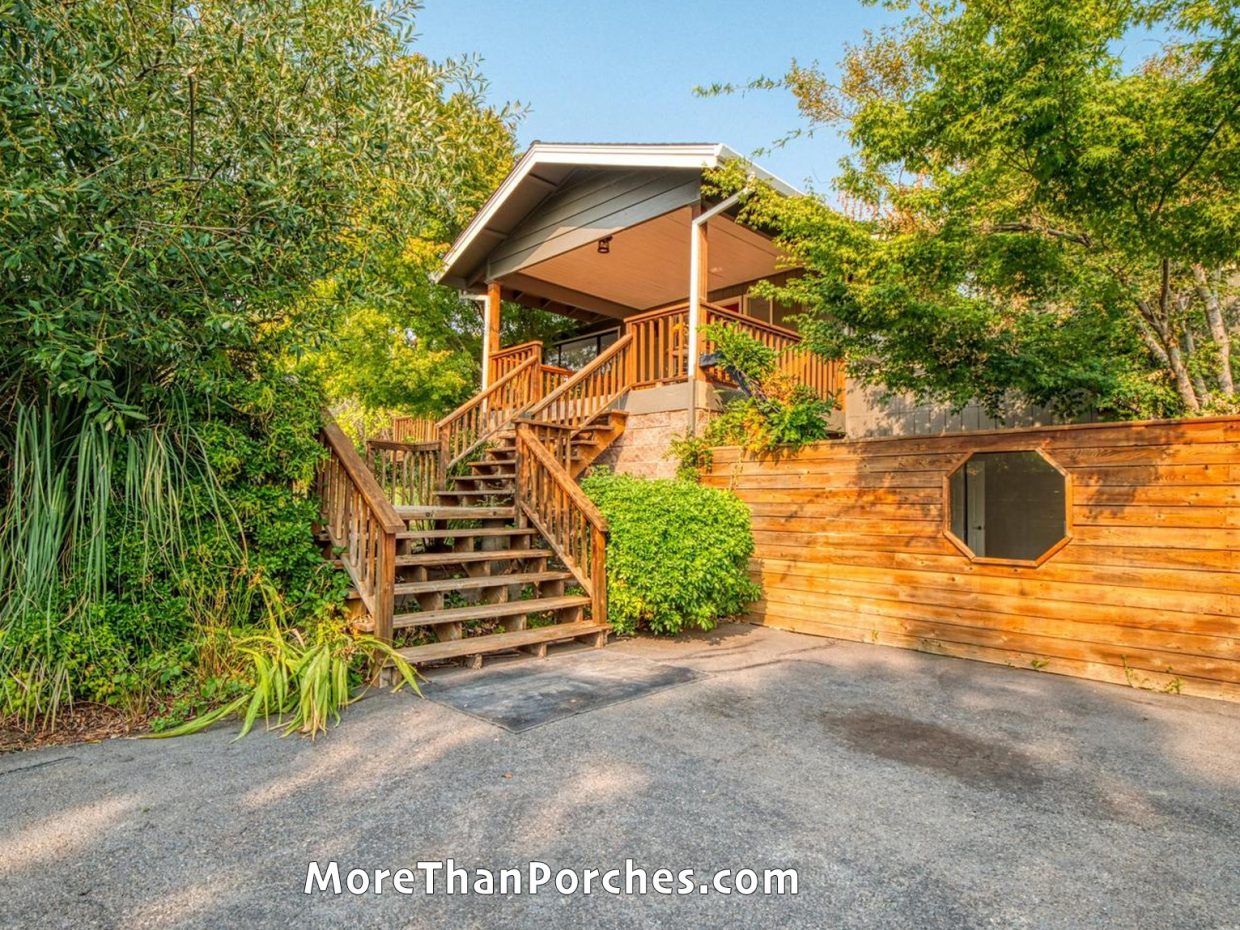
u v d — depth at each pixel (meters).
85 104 3.27
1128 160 4.12
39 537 3.62
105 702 3.62
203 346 4.02
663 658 5.15
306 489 4.79
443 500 7.79
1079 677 4.72
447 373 12.89
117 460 3.92
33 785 2.79
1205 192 4.36
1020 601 5.02
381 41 4.26
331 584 4.66
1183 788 2.93
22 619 3.48
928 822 2.59
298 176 3.93
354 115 4.16
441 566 5.89
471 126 5.61
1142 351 6.85
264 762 3.06
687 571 5.54
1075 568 4.80
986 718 3.84
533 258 9.90
